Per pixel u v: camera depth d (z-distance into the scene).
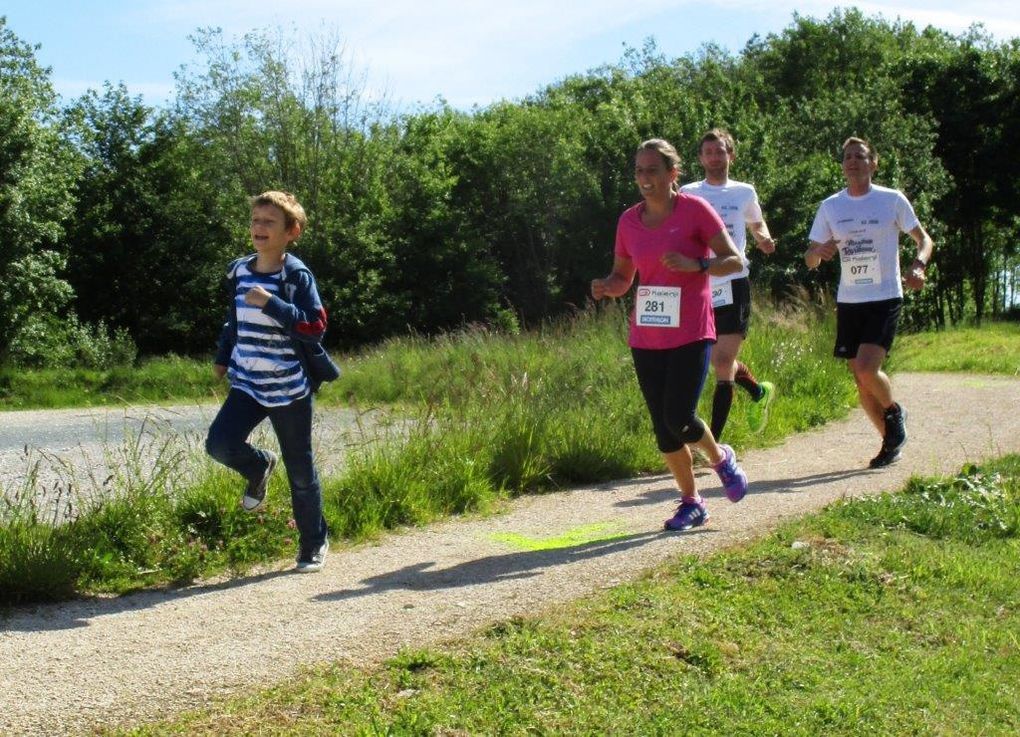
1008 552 5.38
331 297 41.62
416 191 45.62
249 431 5.24
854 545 5.27
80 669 3.99
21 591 4.95
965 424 9.16
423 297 45.38
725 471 5.88
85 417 14.94
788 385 10.50
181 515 5.86
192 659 4.07
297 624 4.47
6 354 30.48
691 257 5.51
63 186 32.88
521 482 7.38
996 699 3.81
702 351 5.59
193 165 42.78
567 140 47.44
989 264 56.41
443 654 3.97
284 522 5.84
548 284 47.19
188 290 41.75
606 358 11.13
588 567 5.12
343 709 3.57
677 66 65.06
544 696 3.68
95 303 41.22
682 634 4.17
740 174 37.03
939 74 47.53
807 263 7.74
